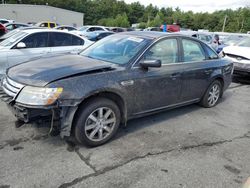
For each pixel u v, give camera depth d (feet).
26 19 149.28
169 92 13.16
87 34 55.83
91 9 259.19
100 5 268.62
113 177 8.81
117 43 13.12
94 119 10.43
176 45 13.52
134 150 10.71
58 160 9.61
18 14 146.72
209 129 13.51
